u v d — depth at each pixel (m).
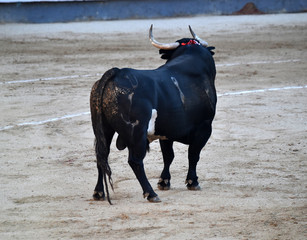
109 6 88.50
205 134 19.16
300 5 92.94
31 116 31.17
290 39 65.88
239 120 29.86
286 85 40.34
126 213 16.39
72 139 26.61
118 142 17.70
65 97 36.31
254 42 64.19
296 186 19.33
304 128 28.16
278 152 24.02
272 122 29.39
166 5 90.25
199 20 85.12
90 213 16.44
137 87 16.83
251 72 46.09
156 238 14.37
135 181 20.25
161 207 16.91
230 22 81.88
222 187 19.33
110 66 49.38
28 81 42.50
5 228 15.27
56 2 86.25
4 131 27.86
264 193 18.50
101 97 16.75
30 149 24.84
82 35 72.31
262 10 92.38
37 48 61.41
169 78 18.16
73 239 14.38
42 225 15.48
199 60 19.33
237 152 24.08
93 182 20.11
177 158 23.38
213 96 19.36
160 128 17.73
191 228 15.04
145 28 77.56
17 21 85.56
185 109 18.28
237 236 14.41
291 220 15.59
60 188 19.34
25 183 19.91
